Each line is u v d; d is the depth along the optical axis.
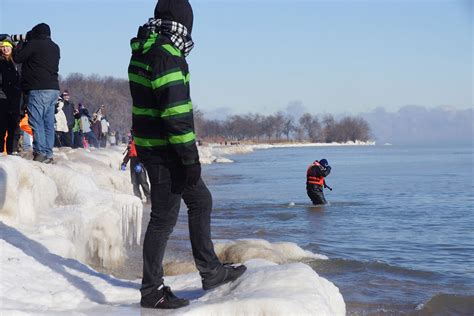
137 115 4.54
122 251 9.19
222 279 4.83
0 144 10.02
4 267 5.19
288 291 4.45
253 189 26.00
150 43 4.36
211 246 4.82
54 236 6.73
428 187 28.00
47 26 9.41
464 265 10.01
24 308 4.42
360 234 13.24
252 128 184.25
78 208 8.46
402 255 10.86
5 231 6.46
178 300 4.60
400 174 39.84
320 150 134.75
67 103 18.81
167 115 4.25
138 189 17.45
